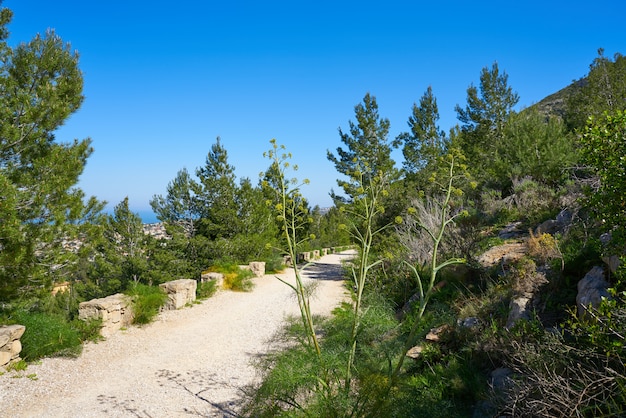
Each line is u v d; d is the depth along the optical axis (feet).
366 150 76.59
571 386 10.84
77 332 26.96
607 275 15.03
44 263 27.86
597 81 69.31
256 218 73.82
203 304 40.42
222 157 73.41
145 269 63.87
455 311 21.11
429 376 16.03
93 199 31.58
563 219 26.04
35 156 28.40
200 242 67.05
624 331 10.31
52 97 27.63
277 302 41.93
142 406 18.95
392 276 32.65
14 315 25.32
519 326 14.71
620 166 12.27
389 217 49.06
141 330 31.17
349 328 13.09
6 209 23.04
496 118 90.22
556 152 39.09
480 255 26.78
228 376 22.65
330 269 73.51
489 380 14.49
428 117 87.76
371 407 11.11
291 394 12.32
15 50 29.22
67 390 20.48
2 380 20.75
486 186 47.09
